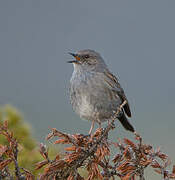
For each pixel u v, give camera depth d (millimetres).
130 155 7117
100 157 7043
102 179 7012
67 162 6949
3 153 6863
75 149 7094
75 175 6988
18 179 6770
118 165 7176
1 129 6816
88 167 7152
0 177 6867
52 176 7027
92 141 7246
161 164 7016
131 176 6855
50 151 8078
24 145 8922
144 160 6910
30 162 8039
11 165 7844
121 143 7371
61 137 7328
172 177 6781
